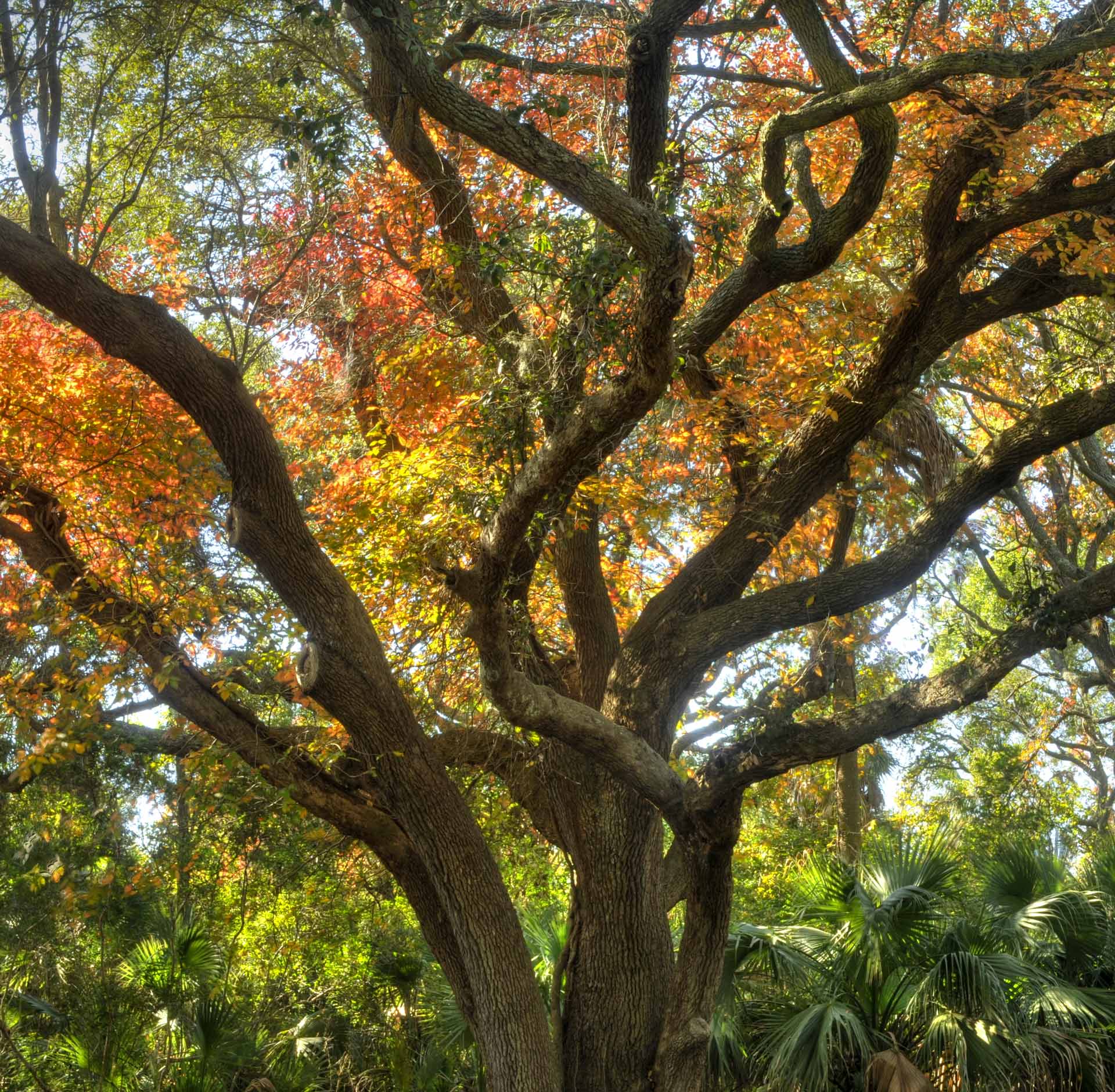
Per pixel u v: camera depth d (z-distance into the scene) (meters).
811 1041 9.10
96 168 10.55
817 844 17.45
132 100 9.95
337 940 12.23
